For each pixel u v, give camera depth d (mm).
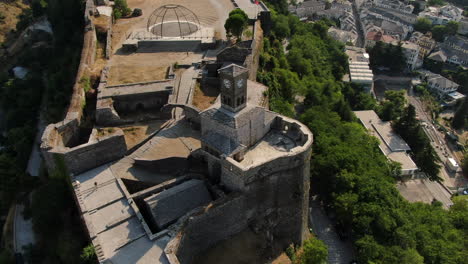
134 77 88625
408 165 115938
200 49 101875
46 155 59312
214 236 55688
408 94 178375
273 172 57438
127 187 60188
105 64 94750
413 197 107875
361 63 174125
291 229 65750
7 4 173750
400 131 129250
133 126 75188
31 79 121750
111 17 115062
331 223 80500
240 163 57625
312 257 62062
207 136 59688
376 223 71750
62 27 124188
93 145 59750
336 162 80812
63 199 62844
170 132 69500
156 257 47156
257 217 60281
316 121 97500
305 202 65750
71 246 60188
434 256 72312
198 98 82062
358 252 71312
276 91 104750
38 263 68250
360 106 148875
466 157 133625
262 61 107500
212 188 57781
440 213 86562
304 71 132875
